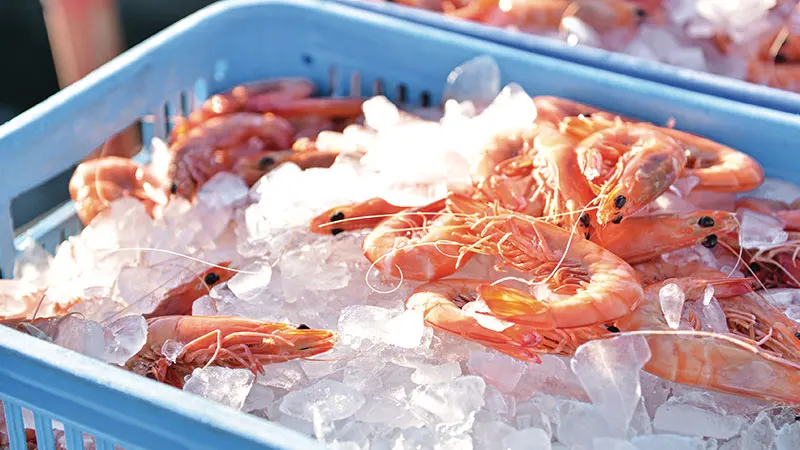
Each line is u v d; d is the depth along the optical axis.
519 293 0.76
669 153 0.83
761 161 0.88
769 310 0.80
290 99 0.96
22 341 0.71
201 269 0.84
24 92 1.57
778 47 1.00
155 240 0.85
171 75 0.95
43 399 0.70
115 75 0.90
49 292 0.81
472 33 0.94
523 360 0.76
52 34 1.30
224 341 0.77
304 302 0.81
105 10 1.25
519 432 0.73
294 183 0.85
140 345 0.76
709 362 0.76
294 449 0.67
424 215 0.83
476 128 0.88
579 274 0.79
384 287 0.82
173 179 0.91
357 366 0.78
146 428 0.68
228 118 0.95
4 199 0.85
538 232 0.80
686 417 0.76
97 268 0.83
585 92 0.91
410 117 0.91
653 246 0.82
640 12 1.02
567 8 1.02
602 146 0.84
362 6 0.96
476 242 0.80
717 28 1.00
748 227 0.84
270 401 0.77
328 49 0.98
